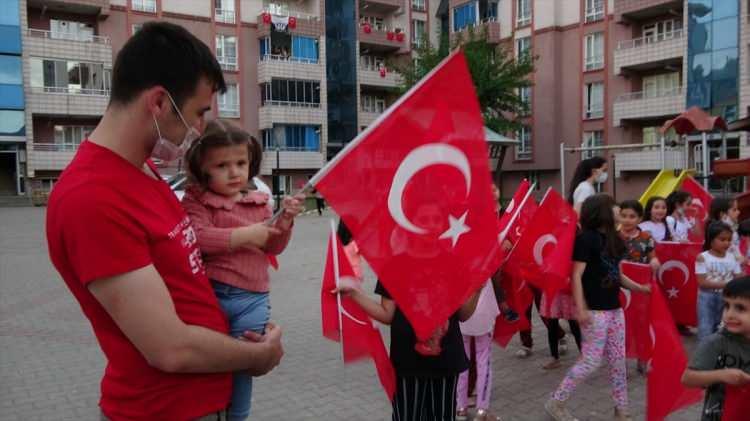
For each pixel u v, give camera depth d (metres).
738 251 5.55
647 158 29.23
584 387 5.08
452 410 2.99
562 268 4.32
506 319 4.93
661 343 4.09
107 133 1.68
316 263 12.60
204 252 2.14
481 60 29.14
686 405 3.96
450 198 2.26
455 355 2.98
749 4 25.62
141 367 1.71
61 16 31.77
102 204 1.55
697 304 5.48
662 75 29.75
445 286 2.26
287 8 38.38
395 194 2.20
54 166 31.50
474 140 2.29
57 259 1.63
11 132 30.30
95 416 4.60
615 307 4.25
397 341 2.99
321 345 6.52
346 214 2.14
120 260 1.54
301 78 37.75
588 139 32.59
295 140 38.19
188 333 1.64
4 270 11.73
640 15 29.72
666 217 7.14
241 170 2.28
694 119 11.13
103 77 32.22
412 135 2.21
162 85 1.65
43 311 8.23
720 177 10.19
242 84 36.69
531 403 4.75
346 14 41.25
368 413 4.62
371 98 44.28
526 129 34.88
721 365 2.76
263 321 2.24
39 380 5.41
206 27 35.31
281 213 2.10
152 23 1.71
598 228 4.27
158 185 1.77
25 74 30.28
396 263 2.20
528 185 4.95
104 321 1.70
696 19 27.08
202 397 1.81
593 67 32.12
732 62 26.09
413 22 44.44
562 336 6.07
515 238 4.78
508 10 35.53
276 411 4.66
